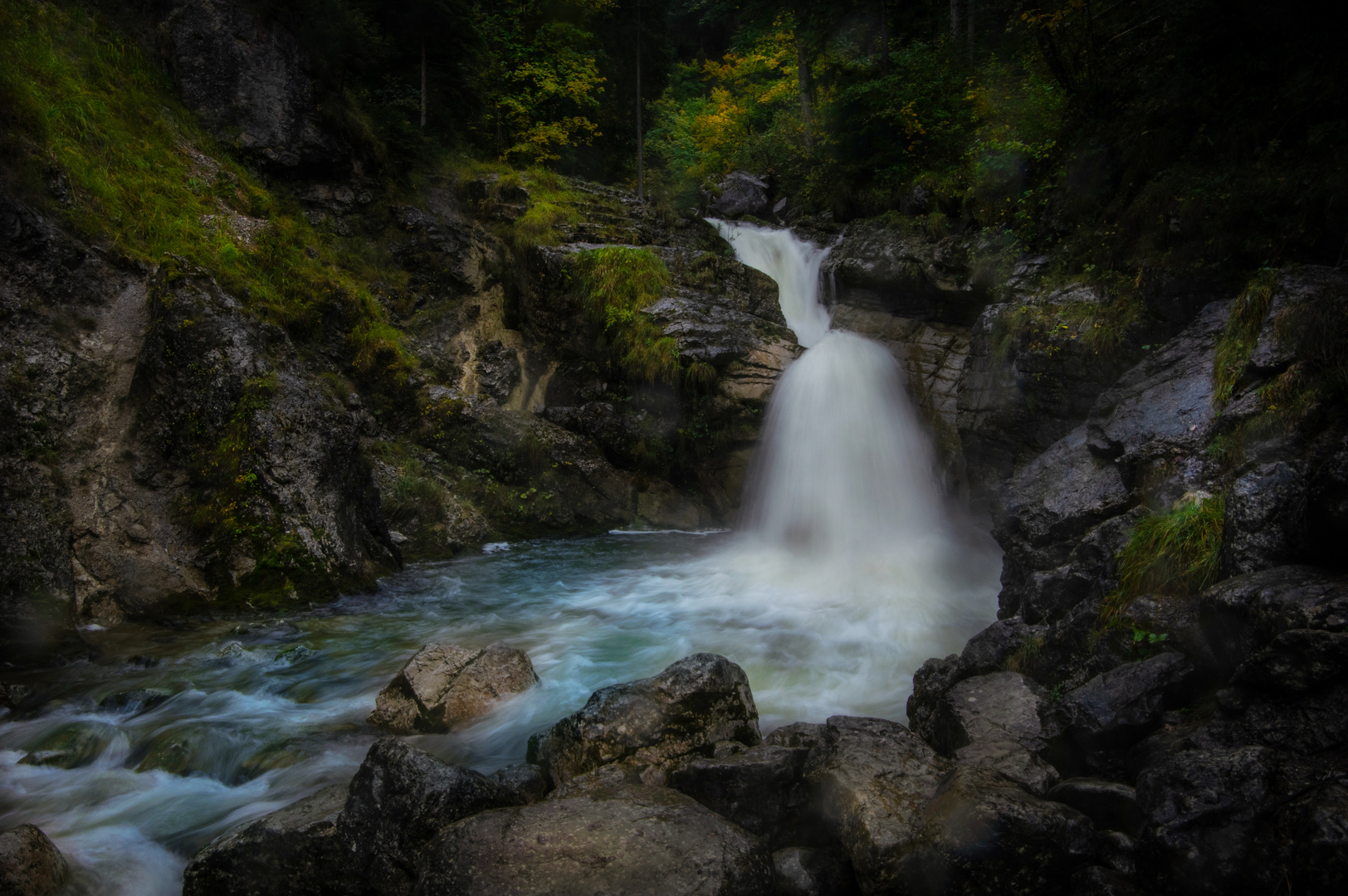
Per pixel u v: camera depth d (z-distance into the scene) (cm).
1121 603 480
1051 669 512
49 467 807
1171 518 487
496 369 1494
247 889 373
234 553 868
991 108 1426
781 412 1407
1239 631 378
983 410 981
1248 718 341
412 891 349
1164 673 406
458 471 1309
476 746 531
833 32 1992
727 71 2608
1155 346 795
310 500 924
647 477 1444
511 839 343
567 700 607
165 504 875
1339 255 674
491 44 1964
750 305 1600
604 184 2191
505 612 883
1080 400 856
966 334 1420
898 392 1388
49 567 748
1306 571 378
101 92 1129
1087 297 880
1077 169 1014
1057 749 420
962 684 491
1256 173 761
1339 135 705
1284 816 285
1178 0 854
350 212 1477
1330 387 491
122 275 950
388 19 1647
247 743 538
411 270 1511
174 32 1290
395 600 924
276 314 1112
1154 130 886
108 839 435
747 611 891
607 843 340
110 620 793
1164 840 296
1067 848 321
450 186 1675
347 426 1002
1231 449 529
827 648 750
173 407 895
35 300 863
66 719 584
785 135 2191
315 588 896
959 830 330
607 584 1021
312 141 1408
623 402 1471
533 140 1928
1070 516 629
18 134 923
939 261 1394
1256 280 624
